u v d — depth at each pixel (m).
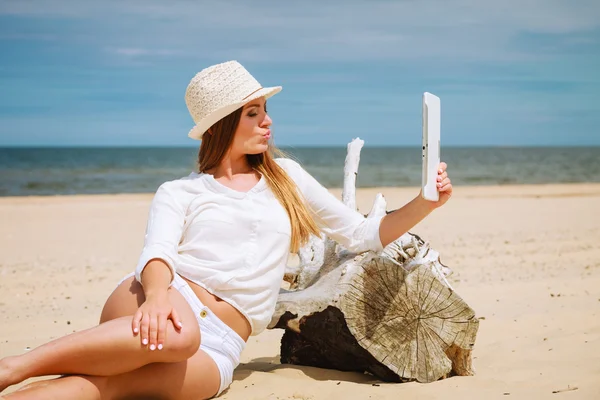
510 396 3.45
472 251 10.05
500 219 14.69
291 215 3.60
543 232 12.31
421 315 3.87
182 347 3.05
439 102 3.41
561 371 4.00
